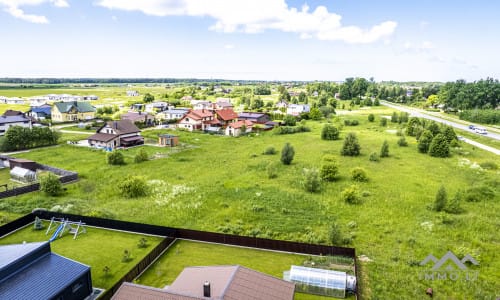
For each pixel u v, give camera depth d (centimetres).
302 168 5259
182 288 1927
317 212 3559
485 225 3169
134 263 2588
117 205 3772
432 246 2817
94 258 2658
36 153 6362
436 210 3553
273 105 14800
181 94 19450
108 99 18412
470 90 12912
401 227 3189
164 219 3412
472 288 2266
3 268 1891
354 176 4609
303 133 8738
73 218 3291
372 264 2569
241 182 4581
